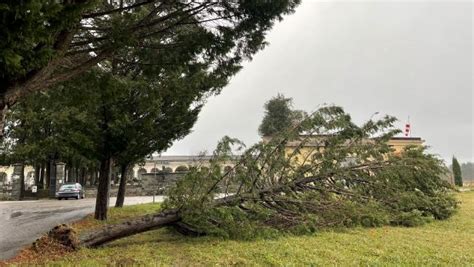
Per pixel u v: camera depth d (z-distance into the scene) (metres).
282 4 8.77
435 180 13.60
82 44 7.94
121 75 12.62
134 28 8.32
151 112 13.79
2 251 9.35
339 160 11.76
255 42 9.59
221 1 8.82
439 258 7.20
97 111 13.43
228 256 7.56
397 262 6.87
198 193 9.96
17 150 27.66
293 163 11.27
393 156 13.06
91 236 9.22
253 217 10.09
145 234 10.77
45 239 8.93
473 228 11.20
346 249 7.96
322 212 10.79
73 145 14.41
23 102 10.26
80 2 6.11
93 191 41.00
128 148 14.46
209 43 9.20
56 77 7.39
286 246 8.29
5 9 4.73
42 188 43.44
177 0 8.61
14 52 5.19
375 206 11.53
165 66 9.55
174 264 7.00
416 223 11.52
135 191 37.97
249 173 10.51
